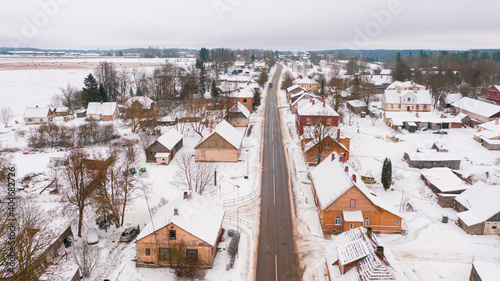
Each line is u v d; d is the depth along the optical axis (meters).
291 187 62.84
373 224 47.69
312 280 38.06
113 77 148.75
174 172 69.44
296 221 51.12
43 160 76.56
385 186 60.62
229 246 42.56
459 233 47.09
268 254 43.00
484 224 46.22
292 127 104.94
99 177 48.47
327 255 38.41
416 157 71.06
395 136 93.38
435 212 53.09
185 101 133.75
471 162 73.38
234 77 193.12
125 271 30.02
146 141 83.81
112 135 95.62
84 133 91.38
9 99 156.12
